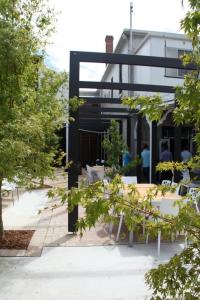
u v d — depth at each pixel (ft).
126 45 60.75
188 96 7.64
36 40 20.90
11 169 18.69
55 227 26.30
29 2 20.53
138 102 8.43
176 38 48.78
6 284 16.11
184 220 7.72
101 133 76.33
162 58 25.22
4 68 18.58
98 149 81.87
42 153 20.58
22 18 20.33
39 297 14.87
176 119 8.07
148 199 8.38
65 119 23.70
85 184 8.45
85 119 60.34
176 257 7.97
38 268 18.07
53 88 23.02
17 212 31.58
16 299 14.67
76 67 24.54
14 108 19.88
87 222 7.47
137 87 30.94
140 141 48.42
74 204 7.70
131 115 51.49
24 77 20.65
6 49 18.26
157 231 8.25
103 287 15.88
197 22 7.55
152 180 42.83
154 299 8.02
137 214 8.11
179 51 48.83
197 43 7.82
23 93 20.33
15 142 17.74
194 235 7.83
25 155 18.76
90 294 15.17
